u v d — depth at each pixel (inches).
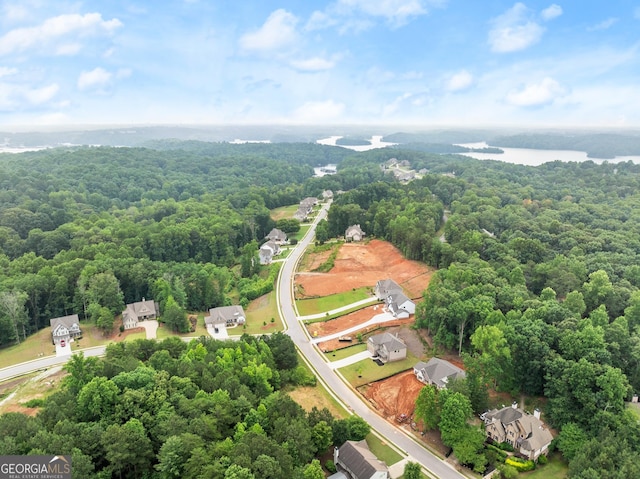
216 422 2206.0
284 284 5221.5
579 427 2527.1
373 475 2160.4
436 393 2827.3
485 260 4945.9
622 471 2044.8
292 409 2454.5
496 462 2465.6
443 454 2571.4
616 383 2507.4
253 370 2792.8
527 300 3508.9
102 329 3959.2
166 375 2488.9
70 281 4419.3
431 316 3617.1
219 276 4800.7
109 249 5182.1
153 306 4266.7
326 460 2418.8
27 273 4512.8
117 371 2539.4
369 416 2920.8
